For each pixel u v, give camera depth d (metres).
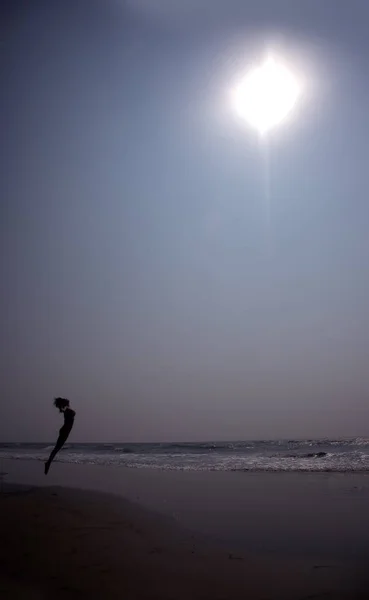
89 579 5.86
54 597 5.29
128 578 5.96
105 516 8.84
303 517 9.82
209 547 7.48
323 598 5.39
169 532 8.27
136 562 6.56
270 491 13.36
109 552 6.86
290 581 5.97
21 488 12.17
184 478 16.58
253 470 19.61
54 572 6.04
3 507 8.95
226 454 33.31
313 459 25.88
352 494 12.53
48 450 44.53
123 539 7.52
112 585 5.70
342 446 38.84
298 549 7.40
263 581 5.98
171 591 5.59
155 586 5.74
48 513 8.63
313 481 15.39
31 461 26.30
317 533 8.46
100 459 28.39
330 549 7.42
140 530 8.17
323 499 11.87
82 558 6.57
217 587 5.76
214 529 8.76
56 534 7.50
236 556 7.02
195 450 40.62
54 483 15.13
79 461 26.38
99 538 7.45
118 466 22.14
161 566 6.46
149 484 15.01
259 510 10.59
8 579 5.78
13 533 7.43
